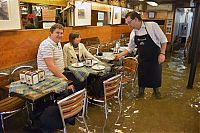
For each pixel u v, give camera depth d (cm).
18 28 274
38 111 203
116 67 344
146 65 349
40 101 210
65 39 371
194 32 500
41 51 251
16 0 265
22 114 285
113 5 525
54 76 235
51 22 339
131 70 341
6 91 229
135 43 350
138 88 402
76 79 280
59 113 176
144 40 330
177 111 317
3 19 249
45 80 216
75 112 185
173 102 352
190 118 295
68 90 222
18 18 272
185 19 1003
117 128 263
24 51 293
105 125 269
